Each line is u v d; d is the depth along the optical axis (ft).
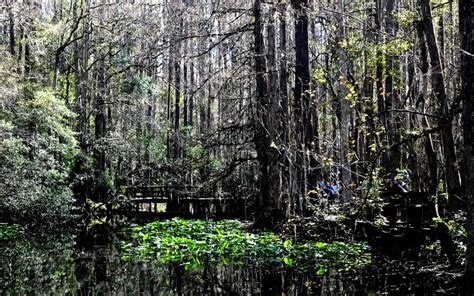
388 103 57.06
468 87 25.43
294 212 45.21
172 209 81.51
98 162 88.38
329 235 44.62
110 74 96.73
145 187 86.28
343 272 34.42
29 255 44.21
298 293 28.53
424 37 44.21
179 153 100.48
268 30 51.03
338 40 54.54
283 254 40.60
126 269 36.73
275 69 50.24
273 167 50.03
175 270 36.06
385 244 42.96
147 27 85.71
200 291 29.35
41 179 65.72
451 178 36.58
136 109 99.19
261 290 29.37
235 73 55.36
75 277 33.94
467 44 25.34
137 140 99.30
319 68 60.90
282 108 51.19
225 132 57.06
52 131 68.80
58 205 66.28
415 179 51.57
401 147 57.57
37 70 90.48
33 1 75.15
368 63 52.54
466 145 25.58
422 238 40.86
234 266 37.01
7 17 65.67
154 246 47.52
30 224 66.85
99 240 55.21
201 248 44.09
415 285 29.91
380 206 39.42
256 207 58.54
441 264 33.81
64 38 99.50
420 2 41.06
